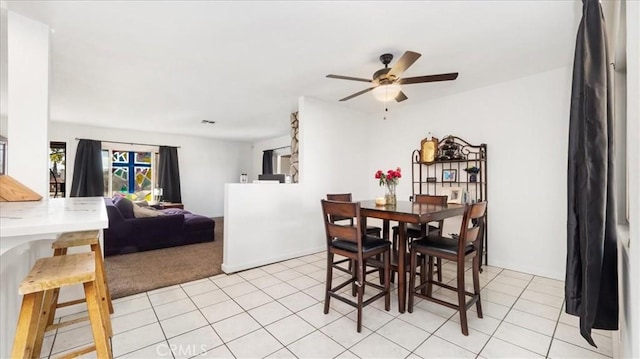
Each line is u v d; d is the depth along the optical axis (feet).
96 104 14.25
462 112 12.25
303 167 13.03
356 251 6.89
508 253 10.98
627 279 3.97
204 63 9.23
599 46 4.39
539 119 10.19
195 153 25.29
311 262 12.05
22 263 5.42
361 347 5.99
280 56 8.71
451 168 12.67
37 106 6.54
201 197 25.62
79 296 7.36
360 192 15.53
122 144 21.71
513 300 8.20
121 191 21.83
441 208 7.91
